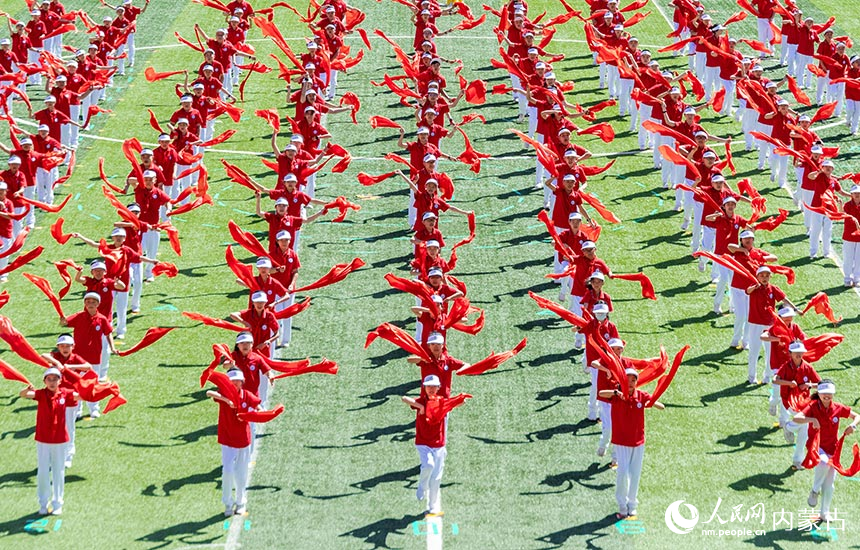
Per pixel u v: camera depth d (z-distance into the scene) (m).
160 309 28.36
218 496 21.81
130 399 24.78
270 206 33.84
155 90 42.16
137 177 28.80
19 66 39.00
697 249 30.73
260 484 22.20
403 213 33.50
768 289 24.95
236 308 28.52
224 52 40.50
